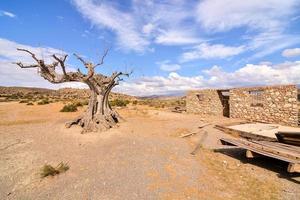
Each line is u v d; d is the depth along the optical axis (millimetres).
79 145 10953
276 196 5727
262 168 7863
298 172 7391
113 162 8219
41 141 11766
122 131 14562
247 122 17906
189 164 8109
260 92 19094
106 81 17141
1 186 6258
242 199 5555
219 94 23984
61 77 14500
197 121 19719
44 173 6938
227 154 9625
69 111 26562
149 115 24562
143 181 6539
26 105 35188
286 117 16953
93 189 6020
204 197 5633
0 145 10852
